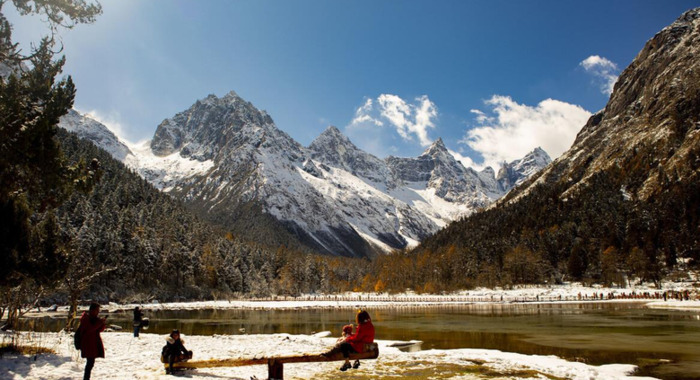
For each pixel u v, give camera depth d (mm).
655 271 117562
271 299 134375
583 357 24641
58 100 17750
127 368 17641
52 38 18016
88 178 20484
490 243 172625
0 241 17688
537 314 59719
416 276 159500
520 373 18609
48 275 20969
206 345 27969
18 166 17516
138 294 106875
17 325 28219
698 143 188625
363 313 14625
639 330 38094
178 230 157875
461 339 34031
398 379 17125
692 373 19766
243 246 197750
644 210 153125
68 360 18000
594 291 117188
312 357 14727
